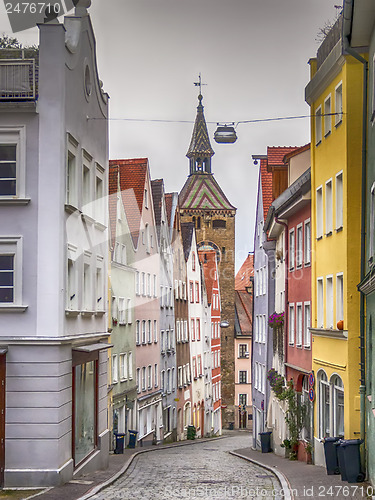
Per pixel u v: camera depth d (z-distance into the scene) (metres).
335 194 25.14
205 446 49.50
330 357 25.55
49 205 20.02
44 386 19.64
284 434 35.31
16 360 19.69
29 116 20.14
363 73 23.11
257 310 51.03
